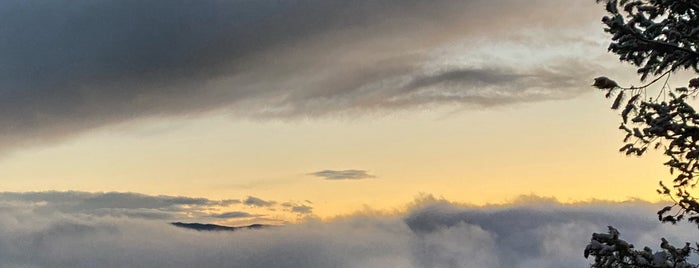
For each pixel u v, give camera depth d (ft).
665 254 23.26
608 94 21.61
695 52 20.67
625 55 22.02
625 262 23.56
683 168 23.09
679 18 21.24
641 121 22.11
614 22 20.95
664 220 24.27
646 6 21.16
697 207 23.38
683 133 21.49
